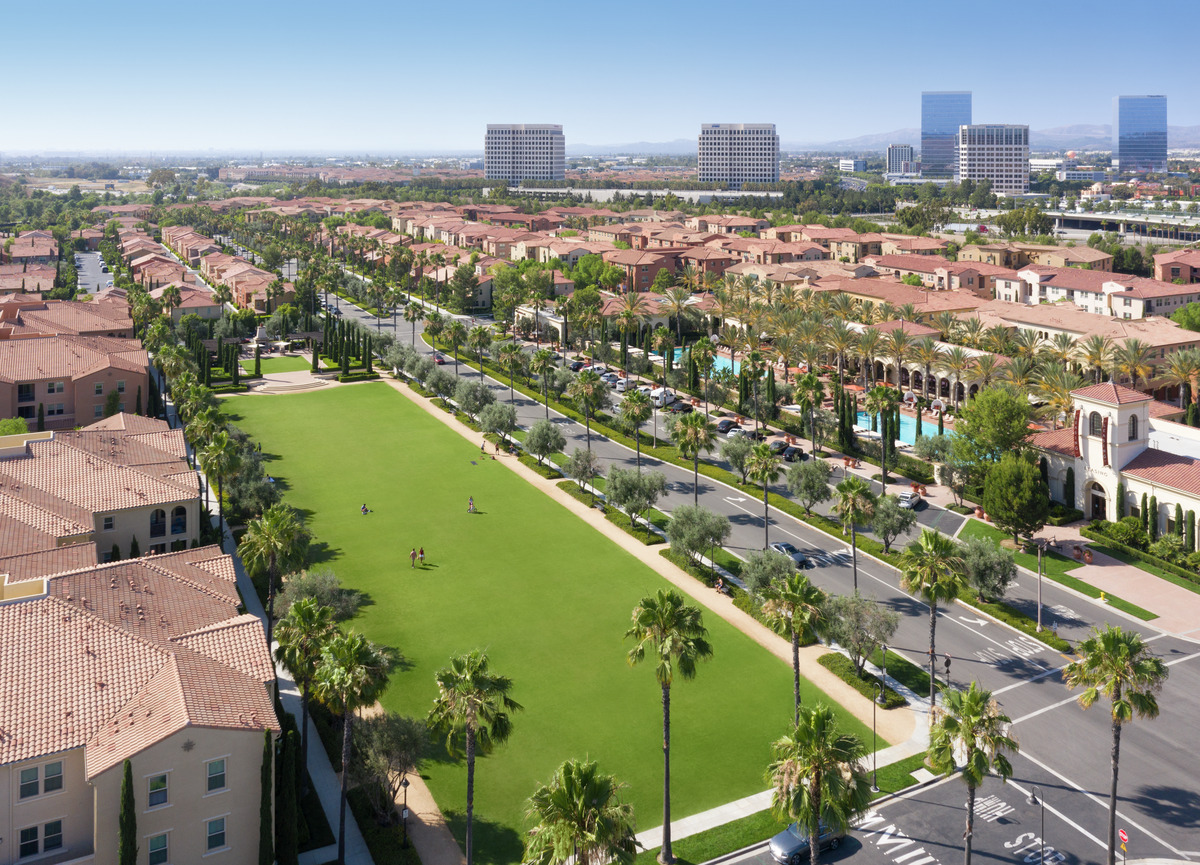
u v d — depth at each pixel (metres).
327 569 97.12
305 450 139.88
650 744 68.06
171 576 66.75
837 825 47.53
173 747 49.47
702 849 56.91
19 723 49.44
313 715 70.88
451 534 107.56
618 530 108.81
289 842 52.91
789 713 71.94
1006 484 100.19
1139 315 198.38
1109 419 105.19
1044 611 87.75
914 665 78.81
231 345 185.12
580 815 40.56
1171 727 69.56
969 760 50.38
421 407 166.50
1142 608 88.00
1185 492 98.12
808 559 98.62
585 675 77.19
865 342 154.00
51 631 55.12
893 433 130.38
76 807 49.97
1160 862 55.94
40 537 78.12
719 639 83.19
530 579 95.56
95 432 103.06
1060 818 59.91
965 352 155.50
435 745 68.25
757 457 101.25
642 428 150.62
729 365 188.50
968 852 52.09
